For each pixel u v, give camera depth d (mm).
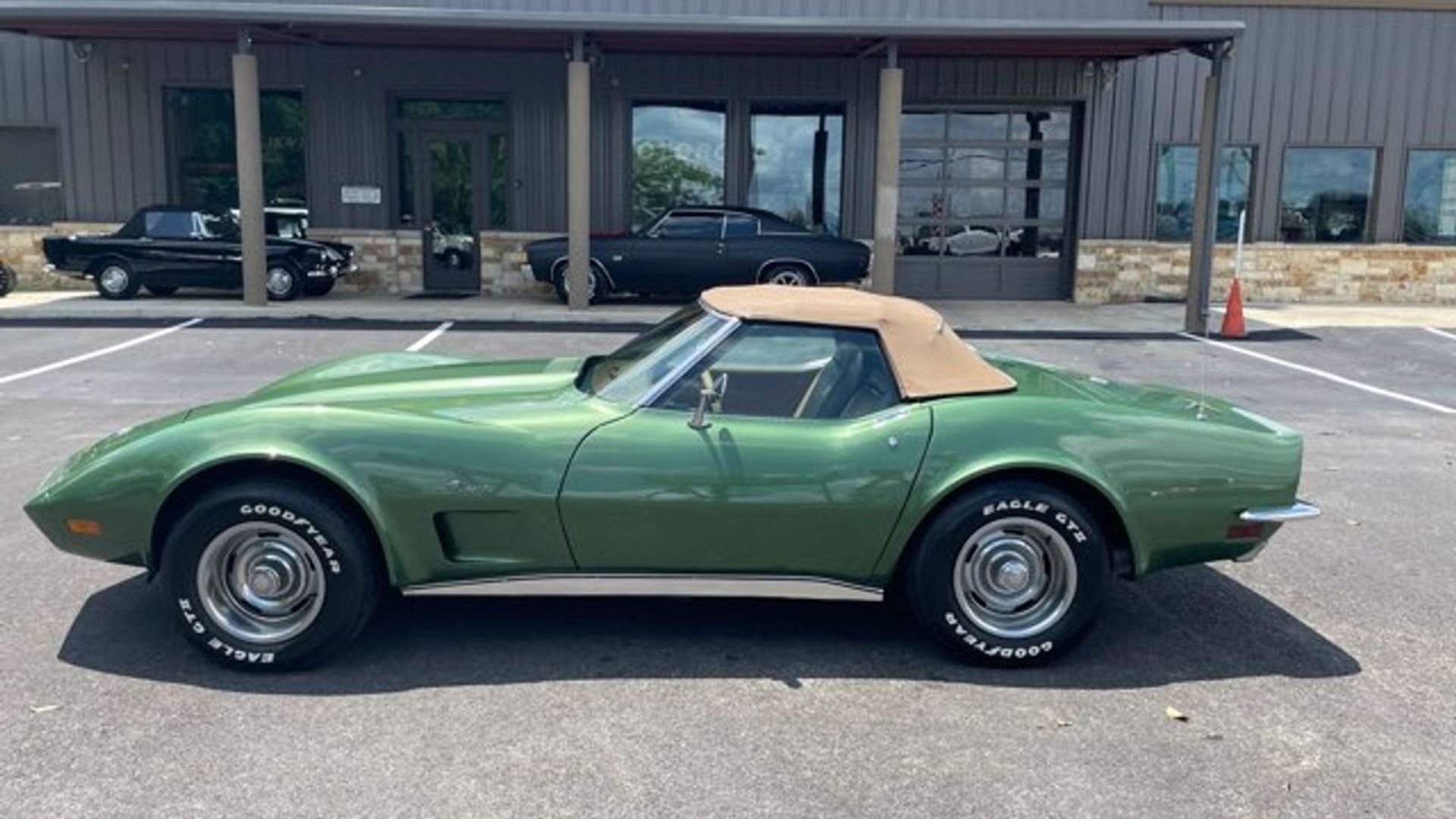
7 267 17500
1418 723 4000
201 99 18375
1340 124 18344
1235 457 4402
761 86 18125
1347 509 6777
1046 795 3471
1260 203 18531
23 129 18359
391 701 4047
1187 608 5098
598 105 18156
